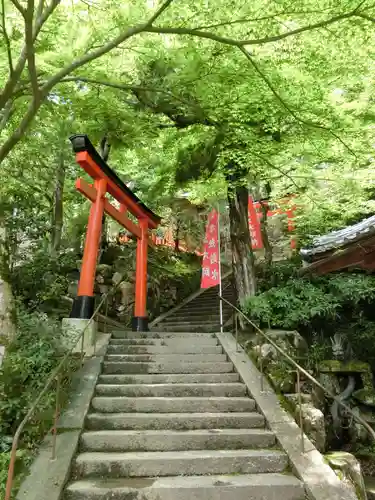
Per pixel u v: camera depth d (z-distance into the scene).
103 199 9.20
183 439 5.25
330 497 4.21
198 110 7.73
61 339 6.59
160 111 8.55
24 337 5.91
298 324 9.55
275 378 6.66
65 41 6.77
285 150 8.86
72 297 11.10
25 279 9.36
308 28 5.27
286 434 5.38
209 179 10.26
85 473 4.62
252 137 8.30
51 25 6.77
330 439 8.23
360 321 9.83
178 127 9.52
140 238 11.36
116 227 17.80
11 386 5.32
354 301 9.68
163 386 6.48
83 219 14.28
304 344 8.49
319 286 9.77
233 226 10.67
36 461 4.58
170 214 20.19
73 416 5.50
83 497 4.20
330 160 8.97
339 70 6.95
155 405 6.04
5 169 10.44
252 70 6.70
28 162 11.02
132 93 8.55
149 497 4.23
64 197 14.16
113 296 14.53
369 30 5.66
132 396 6.36
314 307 8.81
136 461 4.71
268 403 6.08
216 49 6.65
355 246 5.96
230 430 5.57
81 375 6.62
